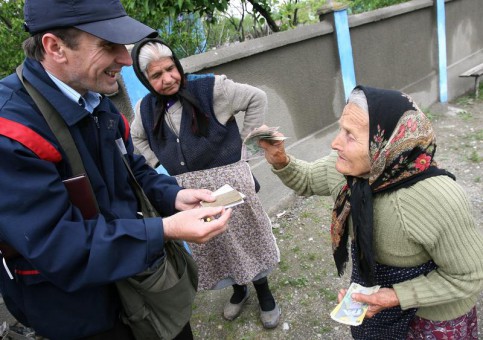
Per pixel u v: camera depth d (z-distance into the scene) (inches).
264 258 85.7
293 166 61.2
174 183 63.3
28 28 41.0
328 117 167.2
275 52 138.4
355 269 56.4
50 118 42.4
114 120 49.6
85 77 43.2
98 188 47.1
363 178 47.3
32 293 45.8
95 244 41.1
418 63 214.1
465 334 51.9
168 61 69.1
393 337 53.4
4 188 38.4
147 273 50.7
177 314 55.4
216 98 73.6
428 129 43.0
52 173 41.1
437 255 43.8
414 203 43.0
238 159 78.7
